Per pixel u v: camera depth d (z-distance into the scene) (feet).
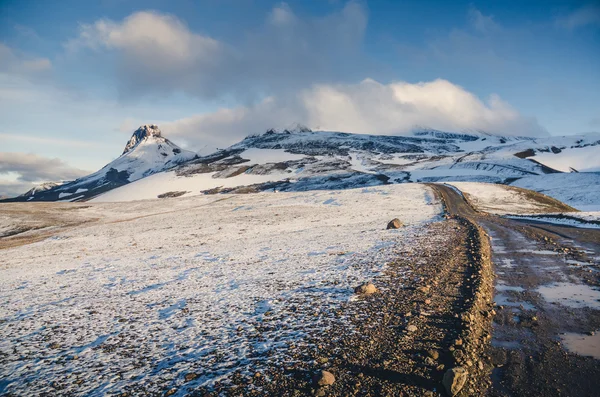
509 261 46.44
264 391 16.97
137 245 103.04
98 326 30.14
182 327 27.63
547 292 31.86
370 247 61.93
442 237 67.72
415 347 20.47
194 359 21.34
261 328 25.63
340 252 58.85
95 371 21.01
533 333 23.07
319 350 20.97
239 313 29.86
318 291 34.68
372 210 159.02
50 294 46.55
